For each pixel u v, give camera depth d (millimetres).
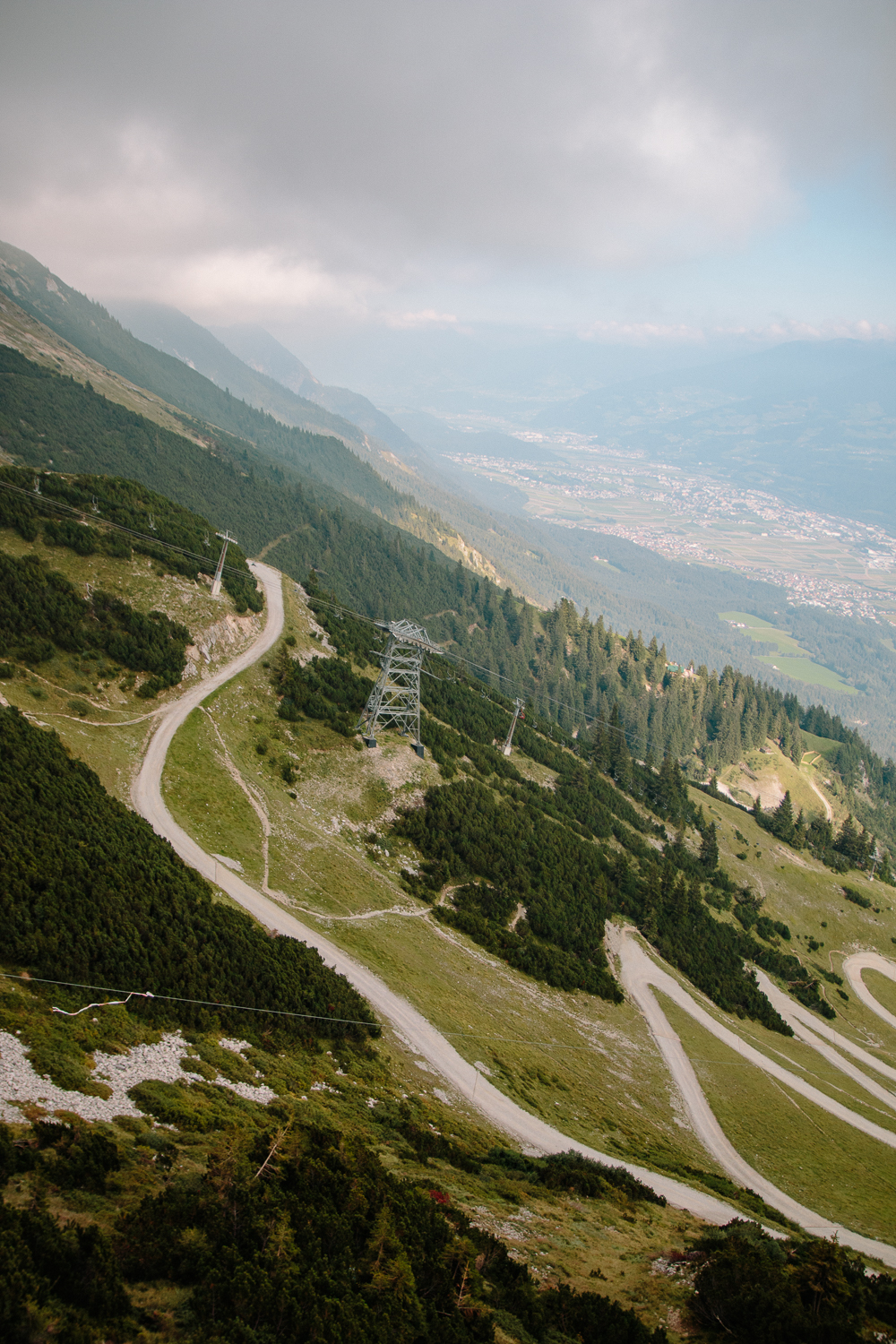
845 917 172000
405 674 123375
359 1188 33438
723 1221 55281
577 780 159250
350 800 107875
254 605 132750
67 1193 27156
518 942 99938
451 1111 57469
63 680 97688
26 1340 21000
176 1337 23156
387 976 74250
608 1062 84062
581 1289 35750
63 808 66062
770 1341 33125
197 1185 30484
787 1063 105812
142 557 123688
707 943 130625
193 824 84562
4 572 103188
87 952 49375
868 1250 62500
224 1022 52062
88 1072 37719
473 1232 35688
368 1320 26484
